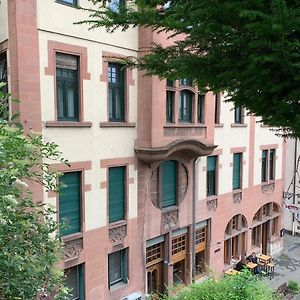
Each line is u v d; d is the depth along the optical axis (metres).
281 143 22.31
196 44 4.69
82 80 11.42
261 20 3.53
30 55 10.03
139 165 13.56
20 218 4.53
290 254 22.92
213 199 17.30
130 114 13.02
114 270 13.41
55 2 10.50
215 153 17.25
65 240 11.28
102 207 12.42
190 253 16.16
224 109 17.58
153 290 15.01
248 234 20.02
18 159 4.59
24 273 4.27
